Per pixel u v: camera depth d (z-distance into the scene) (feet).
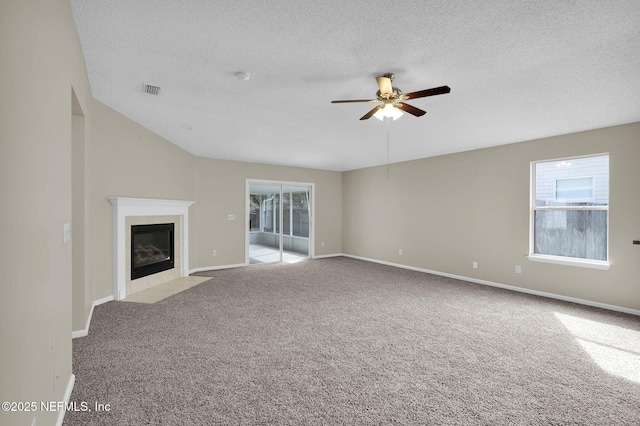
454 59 8.62
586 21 6.81
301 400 6.91
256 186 24.32
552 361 8.86
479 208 18.37
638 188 12.85
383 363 8.65
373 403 6.84
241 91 11.12
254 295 15.38
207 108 12.94
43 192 4.87
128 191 14.92
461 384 7.64
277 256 25.36
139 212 15.67
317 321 11.85
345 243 28.50
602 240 14.17
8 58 3.51
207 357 8.89
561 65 8.79
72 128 10.02
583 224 14.71
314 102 12.07
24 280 3.98
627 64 8.63
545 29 7.15
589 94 10.61
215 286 17.15
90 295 12.16
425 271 21.34
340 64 9.05
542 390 7.41
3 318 3.27
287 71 9.55
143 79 10.38
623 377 8.02
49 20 5.20
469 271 18.79
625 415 6.52
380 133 16.05
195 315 12.41
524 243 16.37
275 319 12.03
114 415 6.33
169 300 14.42
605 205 14.03
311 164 24.88
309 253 27.07
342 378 7.86
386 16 6.86
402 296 15.35
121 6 6.73
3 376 3.25
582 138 14.39
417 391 7.32
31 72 4.33
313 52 8.44
